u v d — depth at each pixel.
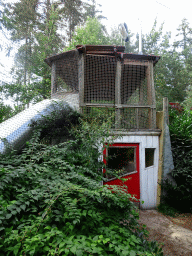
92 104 5.55
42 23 16.45
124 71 6.73
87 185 2.75
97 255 1.78
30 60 13.00
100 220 2.41
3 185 2.22
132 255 1.70
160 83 12.95
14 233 1.77
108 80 7.32
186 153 5.74
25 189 2.47
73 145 4.35
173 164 5.67
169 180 5.54
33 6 16.45
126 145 5.53
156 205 5.52
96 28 14.09
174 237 3.73
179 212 5.25
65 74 6.81
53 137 4.88
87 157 3.83
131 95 7.58
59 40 16.73
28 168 2.65
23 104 10.16
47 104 5.31
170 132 6.06
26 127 4.65
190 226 4.38
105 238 1.97
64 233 2.00
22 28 15.45
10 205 1.97
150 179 5.59
